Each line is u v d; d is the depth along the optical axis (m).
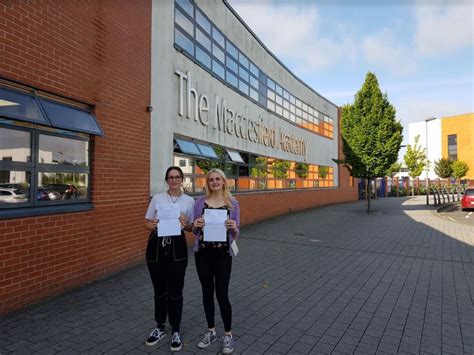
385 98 18.41
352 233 11.31
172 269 3.67
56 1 5.04
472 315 4.58
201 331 4.00
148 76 7.37
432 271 6.75
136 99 6.93
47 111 4.86
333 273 6.54
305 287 5.70
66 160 5.36
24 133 4.67
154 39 7.71
